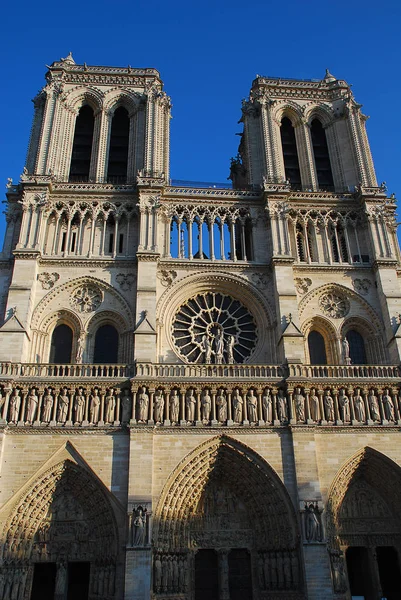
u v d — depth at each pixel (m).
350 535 50.22
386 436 51.66
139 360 52.41
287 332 55.38
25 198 60.94
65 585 46.53
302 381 52.50
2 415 49.06
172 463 48.78
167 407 50.94
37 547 47.53
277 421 51.09
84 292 58.88
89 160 70.69
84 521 48.53
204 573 49.00
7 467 47.72
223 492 51.53
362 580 50.72
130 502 46.34
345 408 52.38
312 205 65.44
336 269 61.97
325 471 49.84
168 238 62.25
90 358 56.25
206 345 57.75
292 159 74.19
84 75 72.88
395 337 56.53
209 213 64.12
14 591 45.16
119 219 62.59
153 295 56.59
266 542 48.62
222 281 60.94
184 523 49.06
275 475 49.09
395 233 66.81
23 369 51.88
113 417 50.19
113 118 73.81
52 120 67.19
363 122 72.94
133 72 73.62
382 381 53.59
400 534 50.56
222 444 50.19
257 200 65.06
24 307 55.00
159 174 64.44
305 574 45.41
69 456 48.50
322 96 75.56
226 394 52.16
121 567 45.12
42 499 48.22
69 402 50.62
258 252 62.38
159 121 69.56
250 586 48.38
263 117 71.06
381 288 60.09
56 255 59.47
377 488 52.28
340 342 58.88
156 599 44.78
